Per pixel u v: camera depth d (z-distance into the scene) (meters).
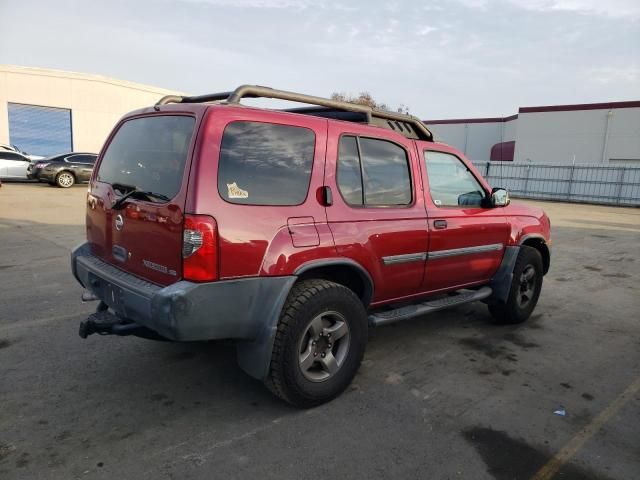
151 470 2.61
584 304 6.09
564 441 3.01
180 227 2.73
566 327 5.18
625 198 24.53
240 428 3.04
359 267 3.45
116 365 3.89
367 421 3.17
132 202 3.09
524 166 27.91
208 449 2.81
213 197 2.75
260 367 3.03
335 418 3.19
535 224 5.22
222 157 2.81
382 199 3.71
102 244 3.55
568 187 26.45
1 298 5.51
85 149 28.81
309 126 3.26
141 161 3.19
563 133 33.41
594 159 32.38
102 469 2.61
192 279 2.72
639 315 5.69
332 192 3.34
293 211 3.10
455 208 4.31
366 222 3.51
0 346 4.18
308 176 3.22
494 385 3.75
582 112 32.50
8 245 8.38
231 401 3.37
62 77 27.41
